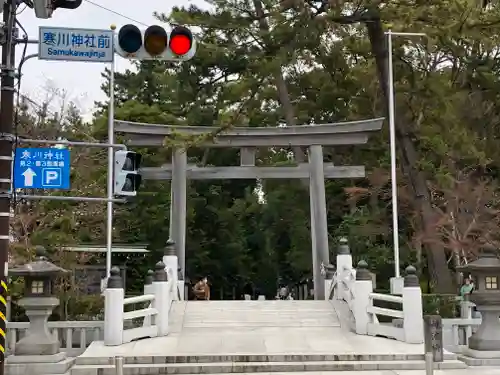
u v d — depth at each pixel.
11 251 20.06
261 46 27.98
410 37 25.42
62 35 10.05
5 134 9.87
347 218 32.75
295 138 24.06
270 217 39.81
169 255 19.73
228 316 17.95
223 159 39.62
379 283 30.81
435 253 26.94
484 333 14.17
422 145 31.53
